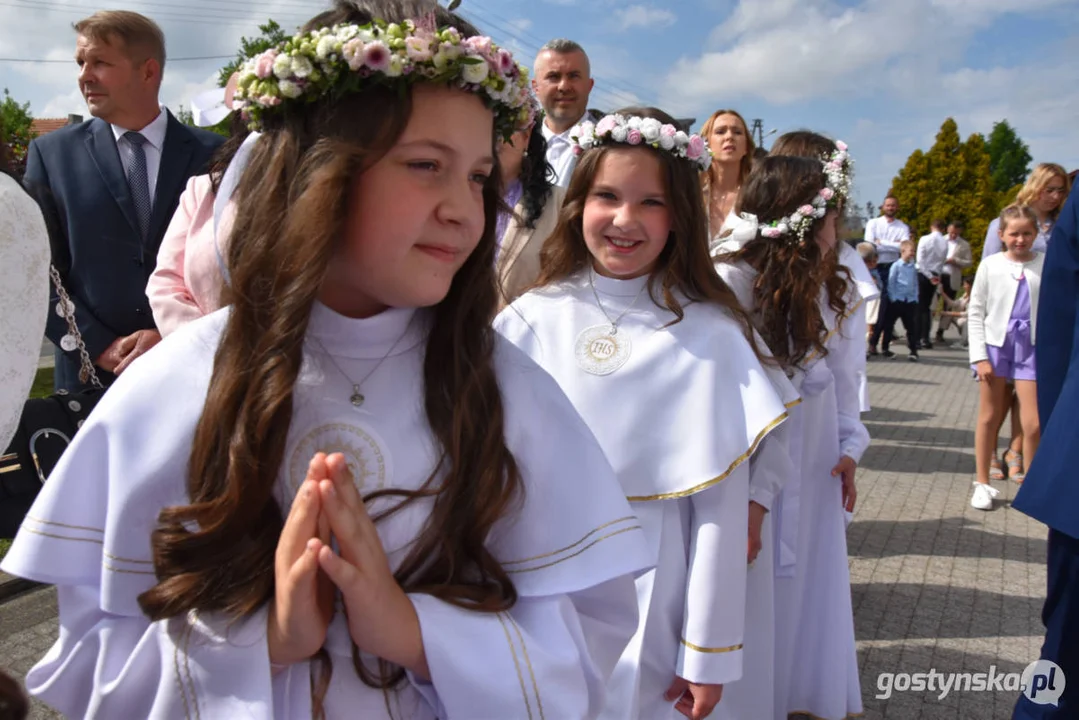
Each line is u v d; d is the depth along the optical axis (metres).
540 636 1.17
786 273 2.61
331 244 1.06
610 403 2.08
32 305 1.45
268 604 1.08
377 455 1.15
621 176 2.09
